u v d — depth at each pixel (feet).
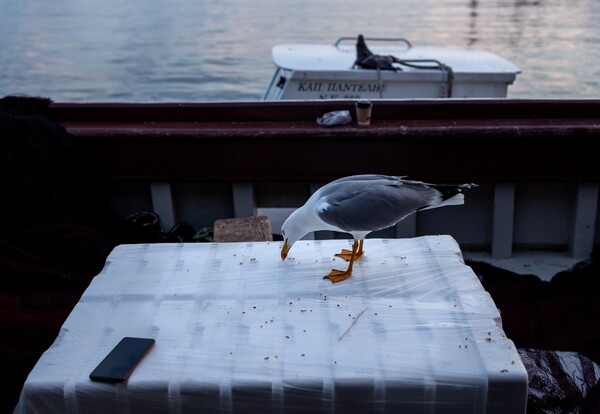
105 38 36.19
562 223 8.98
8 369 5.11
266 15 45.44
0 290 6.43
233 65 29.40
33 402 3.81
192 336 4.17
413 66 10.96
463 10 46.65
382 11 47.19
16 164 7.53
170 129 8.71
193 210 9.34
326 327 4.21
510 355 3.86
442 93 10.77
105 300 4.64
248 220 7.29
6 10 47.52
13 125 7.66
